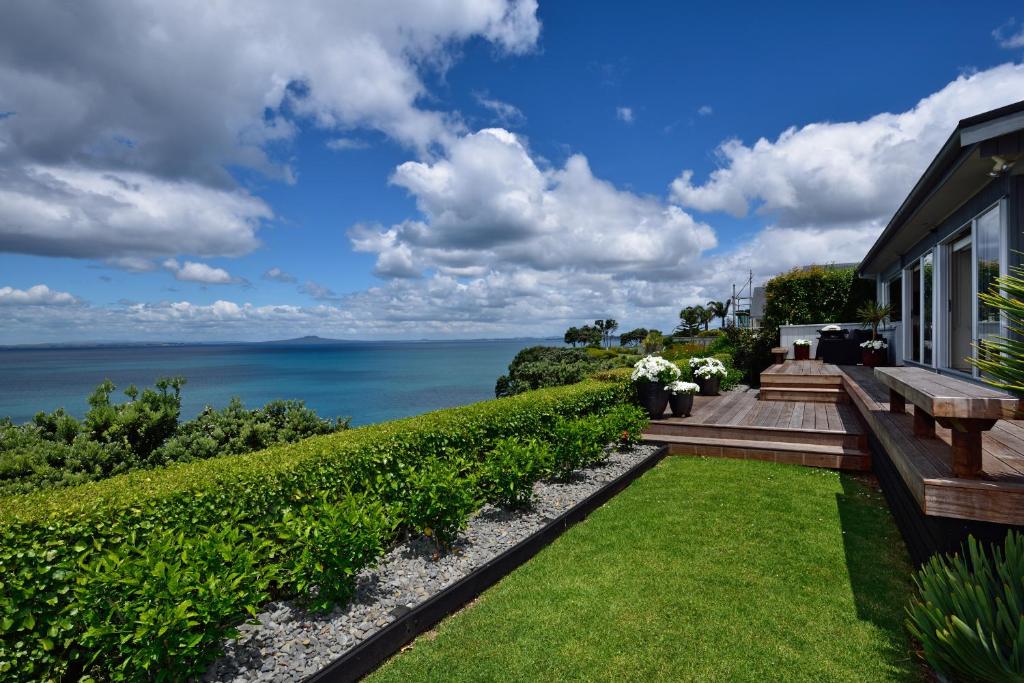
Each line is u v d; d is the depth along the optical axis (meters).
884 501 5.31
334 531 2.91
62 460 4.33
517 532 4.29
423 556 3.80
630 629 2.97
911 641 2.80
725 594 3.36
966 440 2.79
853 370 11.07
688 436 7.97
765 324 17.78
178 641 2.15
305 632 2.80
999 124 4.05
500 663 2.68
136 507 2.75
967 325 7.32
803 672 2.55
